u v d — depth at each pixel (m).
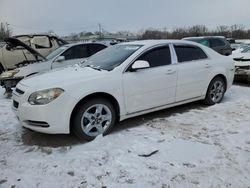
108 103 4.26
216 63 5.84
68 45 8.60
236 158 3.50
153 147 3.81
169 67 4.98
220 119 4.95
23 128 4.71
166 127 4.60
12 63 10.63
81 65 5.08
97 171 3.26
